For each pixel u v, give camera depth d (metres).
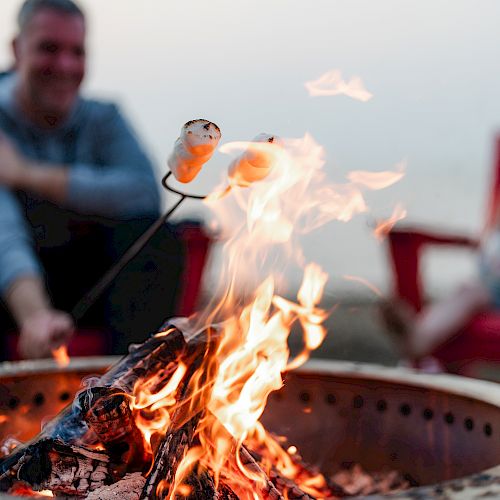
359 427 1.23
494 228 2.39
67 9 2.18
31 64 2.13
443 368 2.33
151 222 2.24
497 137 2.86
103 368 1.29
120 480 0.88
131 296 2.17
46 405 1.25
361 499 0.66
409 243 2.44
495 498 0.64
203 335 0.99
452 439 1.10
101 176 2.16
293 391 1.28
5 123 2.21
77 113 2.30
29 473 0.88
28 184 2.04
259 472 0.91
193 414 0.89
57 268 2.13
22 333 1.67
